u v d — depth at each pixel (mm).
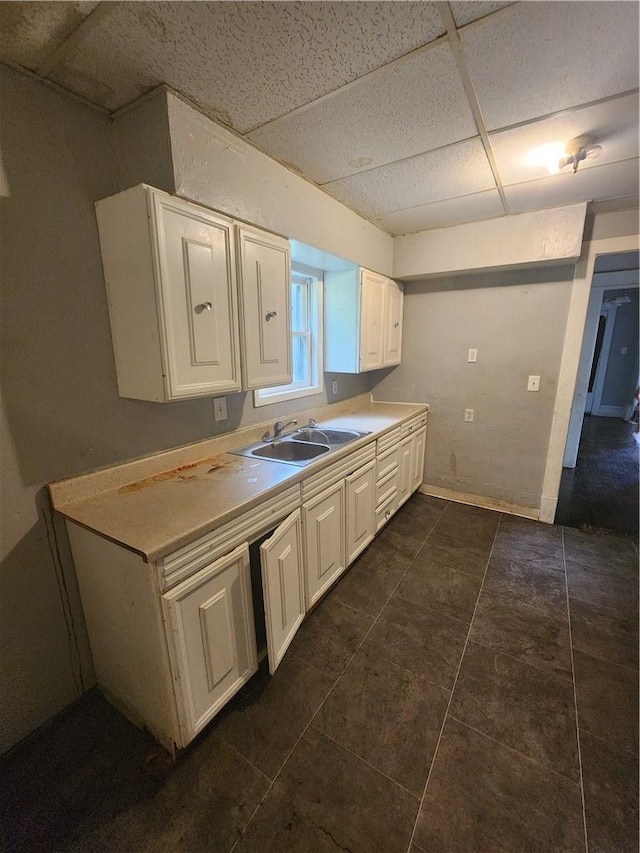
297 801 1153
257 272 1655
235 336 1592
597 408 7422
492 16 982
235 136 1519
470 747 1306
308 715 1429
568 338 2707
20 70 1157
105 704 1495
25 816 1138
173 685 1189
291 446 2359
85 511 1334
